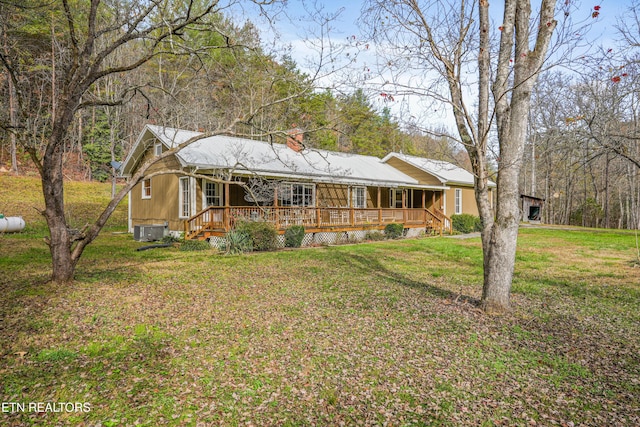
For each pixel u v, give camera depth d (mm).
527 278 8383
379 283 7605
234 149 14844
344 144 30953
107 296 6332
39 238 14391
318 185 17203
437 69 5258
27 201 21109
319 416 3021
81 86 6805
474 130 5250
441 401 3234
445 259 10961
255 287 7180
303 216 15023
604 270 9461
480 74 5340
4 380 3494
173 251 12289
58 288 6734
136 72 19750
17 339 4441
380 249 13227
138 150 17219
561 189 35188
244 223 12695
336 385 3488
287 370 3770
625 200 32562
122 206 24297
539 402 3229
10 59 7473
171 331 4797
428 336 4660
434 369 3809
